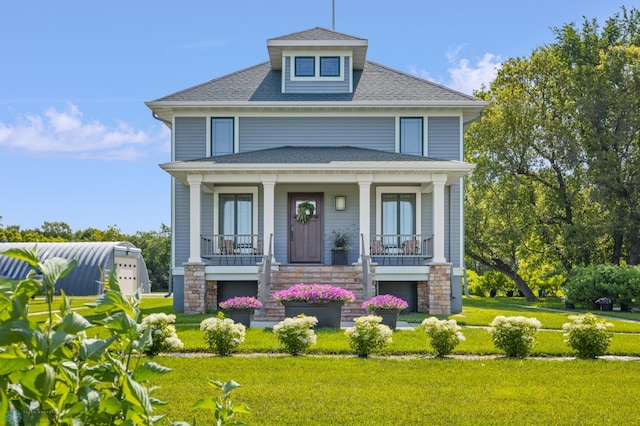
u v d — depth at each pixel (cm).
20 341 199
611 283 2358
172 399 735
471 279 4062
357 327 1089
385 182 1906
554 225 3203
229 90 2166
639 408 717
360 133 2105
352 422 649
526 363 1006
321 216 2067
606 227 2878
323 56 2167
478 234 3434
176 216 2058
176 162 1811
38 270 216
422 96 2105
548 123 3066
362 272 1802
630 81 2916
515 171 3272
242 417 661
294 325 1084
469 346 1165
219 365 963
